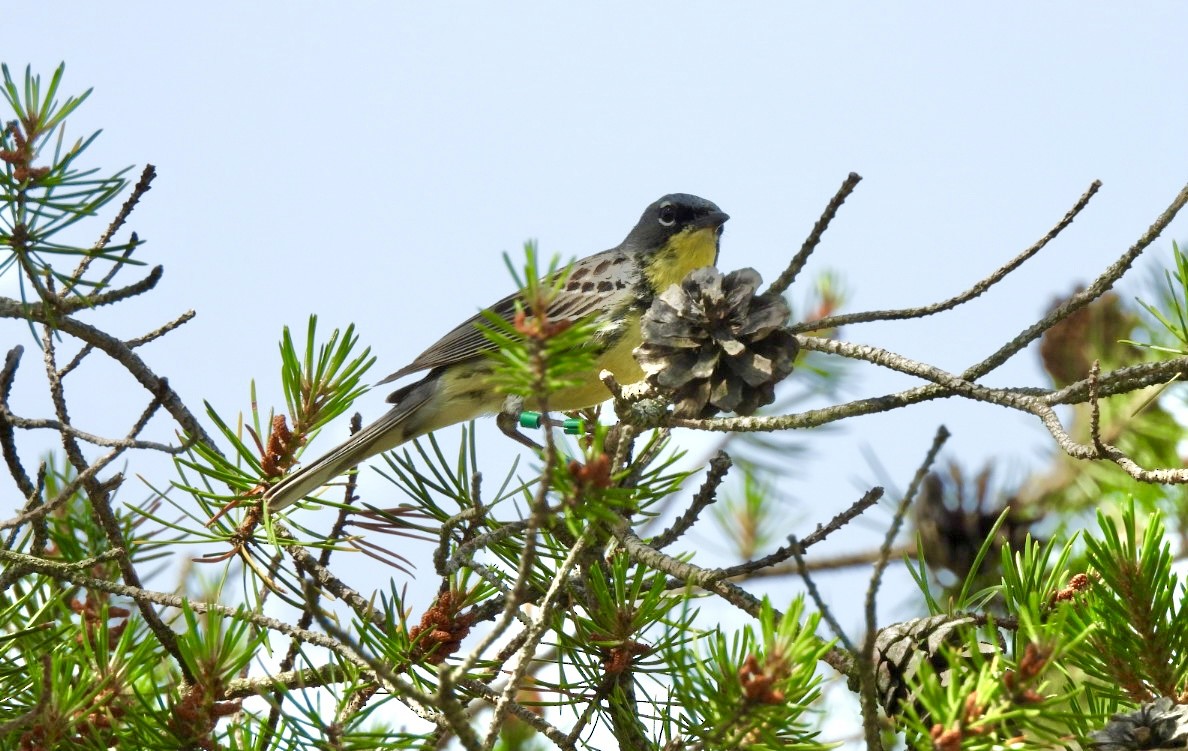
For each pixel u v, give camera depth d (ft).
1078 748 22.74
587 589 27.48
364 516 33.04
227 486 33.63
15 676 28.71
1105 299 40.14
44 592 32.24
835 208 27.30
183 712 24.98
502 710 21.31
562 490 21.59
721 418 27.71
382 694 28.09
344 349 33.45
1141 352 39.65
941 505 36.81
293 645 31.60
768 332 27.37
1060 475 37.83
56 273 29.55
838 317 29.22
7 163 28.84
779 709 20.95
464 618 29.40
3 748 24.29
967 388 25.59
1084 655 24.26
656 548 28.96
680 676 24.66
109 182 29.43
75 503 36.01
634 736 26.76
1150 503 37.06
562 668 27.68
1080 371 40.19
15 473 30.27
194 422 33.09
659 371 27.66
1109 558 24.12
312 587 19.57
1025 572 24.79
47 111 29.01
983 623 24.04
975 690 20.67
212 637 25.22
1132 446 38.55
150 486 33.06
